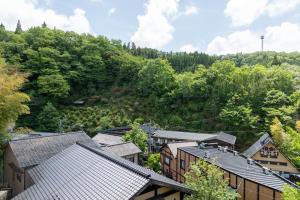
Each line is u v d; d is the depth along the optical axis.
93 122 50.84
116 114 53.88
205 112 51.09
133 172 9.41
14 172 19.23
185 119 51.44
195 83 54.38
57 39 69.00
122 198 7.93
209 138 36.41
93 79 65.88
